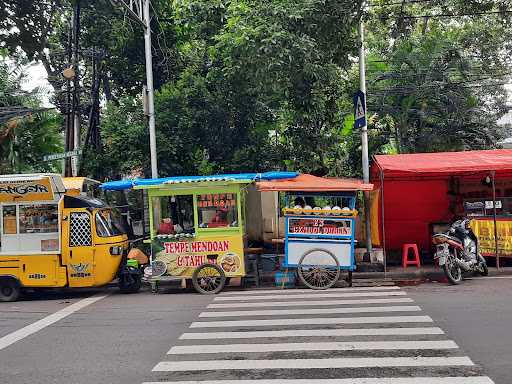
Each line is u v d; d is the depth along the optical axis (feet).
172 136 48.60
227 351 20.61
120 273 36.35
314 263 33.91
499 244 39.09
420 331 22.48
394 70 56.03
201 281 34.78
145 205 41.52
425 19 63.05
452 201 44.14
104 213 36.78
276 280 35.86
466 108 56.39
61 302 34.35
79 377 18.13
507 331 21.86
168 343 22.12
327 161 54.39
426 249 44.65
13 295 35.45
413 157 40.24
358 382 16.56
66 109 50.03
